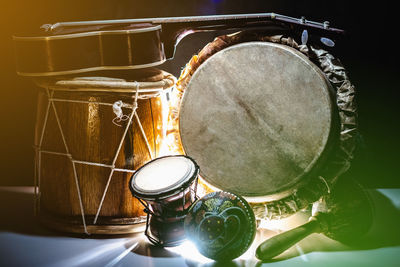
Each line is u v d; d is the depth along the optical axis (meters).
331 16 1.47
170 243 1.28
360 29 1.47
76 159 1.31
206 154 1.34
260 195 1.30
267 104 1.29
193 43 1.52
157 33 1.32
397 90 1.50
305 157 1.27
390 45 1.48
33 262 1.20
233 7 1.49
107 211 1.33
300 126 1.27
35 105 1.57
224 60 1.31
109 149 1.31
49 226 1.36
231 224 1.20
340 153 1.26
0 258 1.22
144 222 1.35
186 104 1.35
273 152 1.29
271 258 1.21
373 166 1.55
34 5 1.50
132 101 1.31
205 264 1.21
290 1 1.47
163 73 1.38
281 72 1.27
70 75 1.31
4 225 1.37
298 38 1.30
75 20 1.51
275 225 1.37
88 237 1.33
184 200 1.26
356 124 1.25
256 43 1.29
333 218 1.28
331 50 1.49
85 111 1.29
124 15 1.50
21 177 1.61
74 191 1.32
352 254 1.23
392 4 1.45
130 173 1.33
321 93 1.25
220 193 1.23
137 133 1.32
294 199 1.29
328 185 1.27
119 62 1.29
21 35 1.30
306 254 1.23
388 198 1.49
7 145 1.59
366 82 1.50
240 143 1.31
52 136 1.33
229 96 1.31
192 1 1.49
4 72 1.55
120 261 1.21
